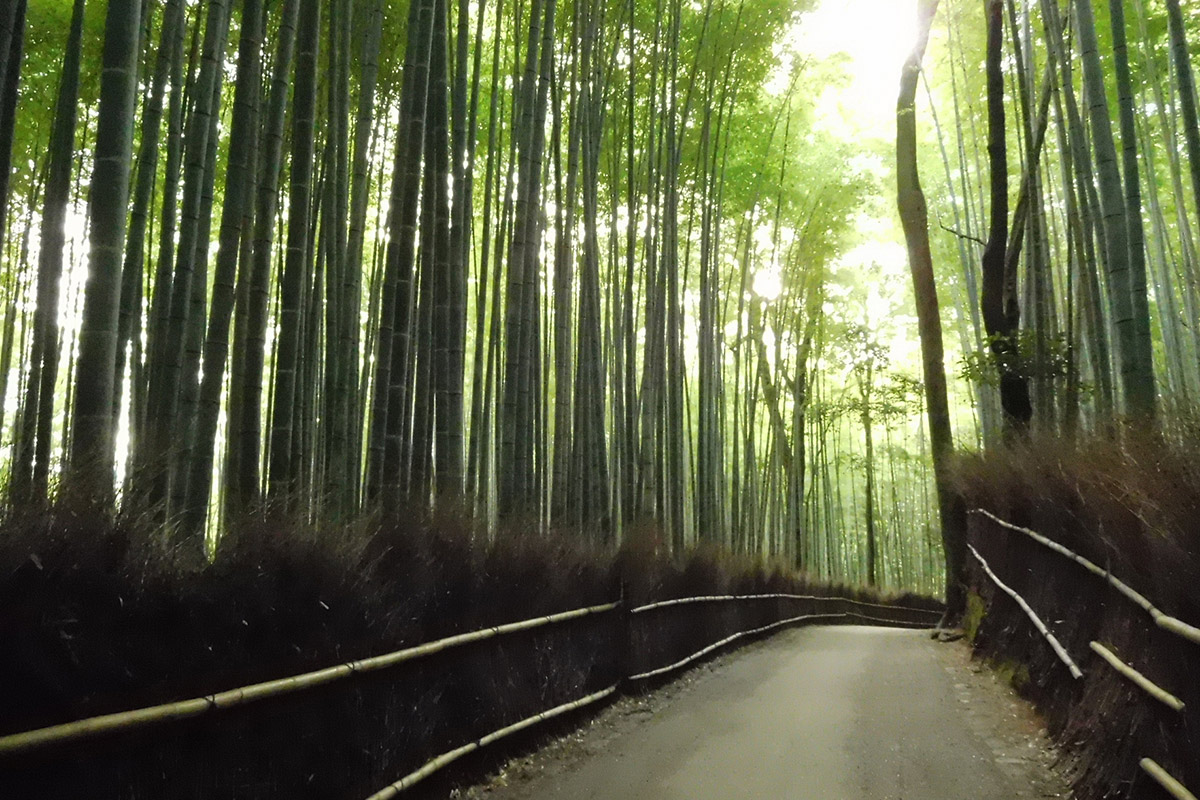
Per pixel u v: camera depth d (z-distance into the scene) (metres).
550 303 14.02
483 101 10.97
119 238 3.54
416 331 6.69
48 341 5.91
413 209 5.52
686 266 12.69
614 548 7.09
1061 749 4.34
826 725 5.30
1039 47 10.79
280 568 2.91
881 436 27.94
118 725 2.11
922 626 21.81
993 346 8.61
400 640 3.57
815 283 16.89
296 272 4.92
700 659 8.22
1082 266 7.86
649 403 9.70
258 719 2.68
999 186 8.72
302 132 4.95
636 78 11.04
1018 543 6.42
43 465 2.87
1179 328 13.78
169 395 4.76
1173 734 2.94
